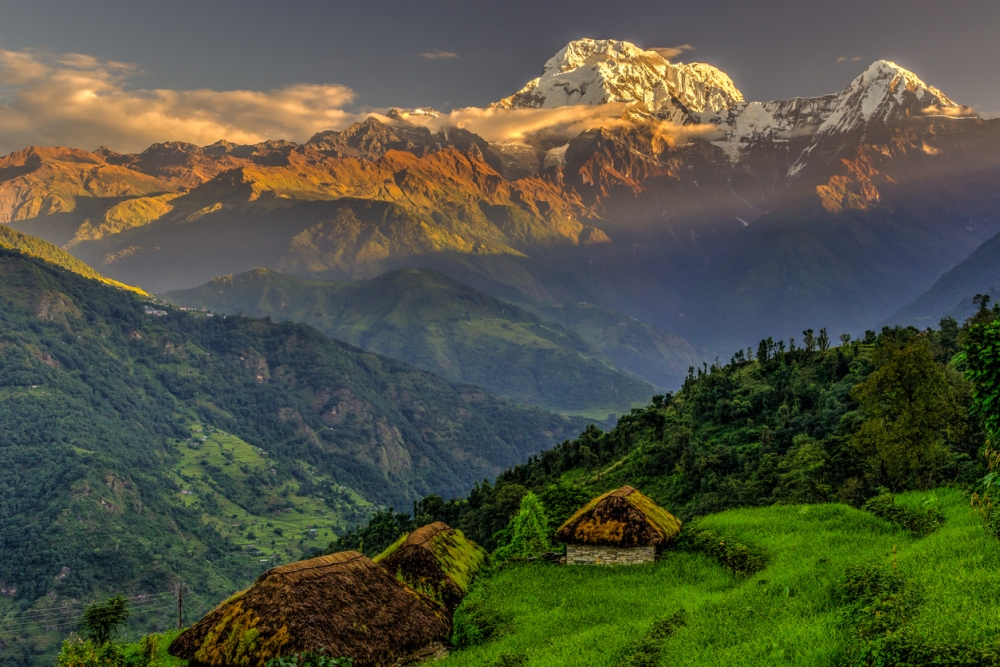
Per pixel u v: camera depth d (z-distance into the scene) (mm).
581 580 46969
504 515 92125
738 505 73375
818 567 38281
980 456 53562
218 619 35688
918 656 24094
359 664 34812
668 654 32156
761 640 31031
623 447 118250
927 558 34000
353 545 128000
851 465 62219
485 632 40875
